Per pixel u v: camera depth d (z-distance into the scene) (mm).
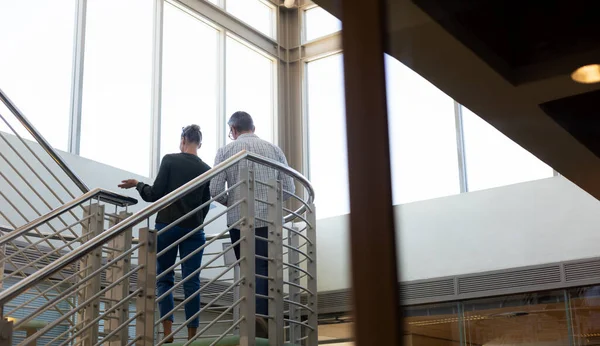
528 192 7098
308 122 9219
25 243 5496
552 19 2424
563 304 6750
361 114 1445
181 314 6699
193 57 8273
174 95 7887
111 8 7352
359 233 1393
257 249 3693
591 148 2924
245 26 8977
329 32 9344
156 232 3004
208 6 8523
